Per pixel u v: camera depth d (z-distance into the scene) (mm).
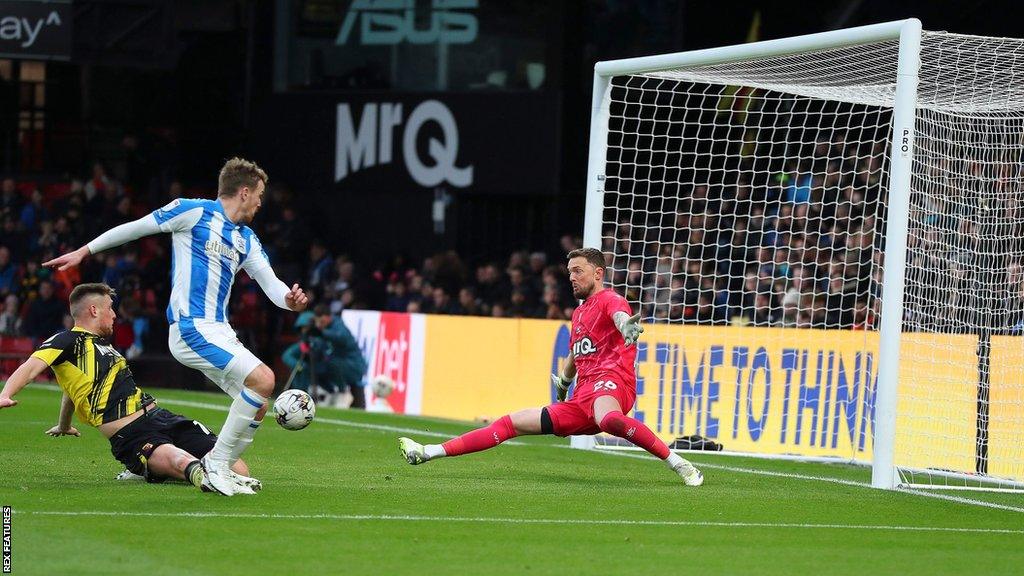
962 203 36594
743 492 28047
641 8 70438
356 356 56094
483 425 46281
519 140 72062
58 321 68875
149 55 71375
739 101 65062
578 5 71000
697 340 42125
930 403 34938
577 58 71438
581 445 37531
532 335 48750
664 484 29078
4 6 69062
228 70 89500
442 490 26719
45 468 28266
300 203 77625
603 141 38188
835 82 36375
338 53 76875
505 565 18969
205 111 89938
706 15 70125
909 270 35938
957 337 35375
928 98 35781
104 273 72188
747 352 41312
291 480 27594
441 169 74000
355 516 22875
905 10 68750
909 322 35625
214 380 24469
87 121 88125
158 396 54594
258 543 20016
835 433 39531
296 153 77875
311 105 77312
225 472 24422
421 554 19625
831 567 19531
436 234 74188
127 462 25703
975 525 24359
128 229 23938
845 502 26906
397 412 54156
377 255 75812
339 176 76625
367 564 18734
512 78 72625
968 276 36125
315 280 69875
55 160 87812
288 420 24281
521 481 28734
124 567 17938
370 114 75688
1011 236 36594
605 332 28484
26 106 89125
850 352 39500
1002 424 34719
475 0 73062
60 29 69562
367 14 75875
